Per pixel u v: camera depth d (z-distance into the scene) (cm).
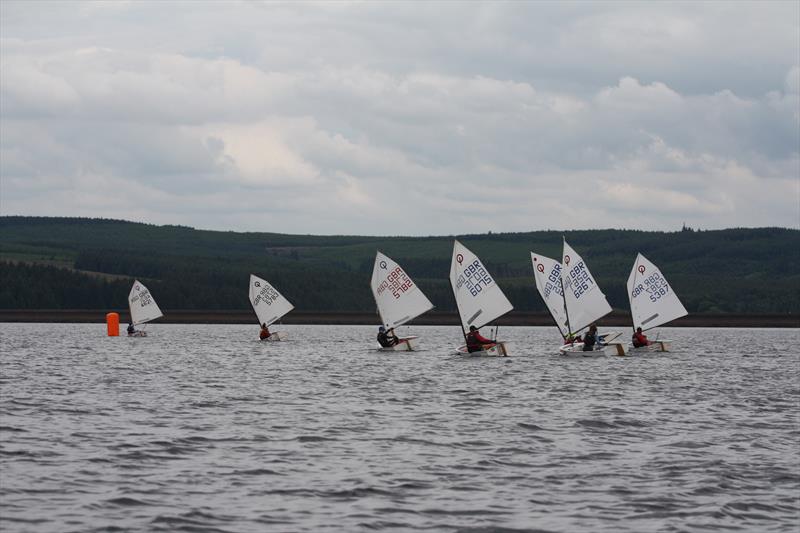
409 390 5503
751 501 2764
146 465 3150
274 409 4572
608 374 6694
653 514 2623
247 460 3250
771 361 8556
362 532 2431
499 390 5516
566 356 8450
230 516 2553
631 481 2997
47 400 4869
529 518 2577
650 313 9044
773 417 4466
